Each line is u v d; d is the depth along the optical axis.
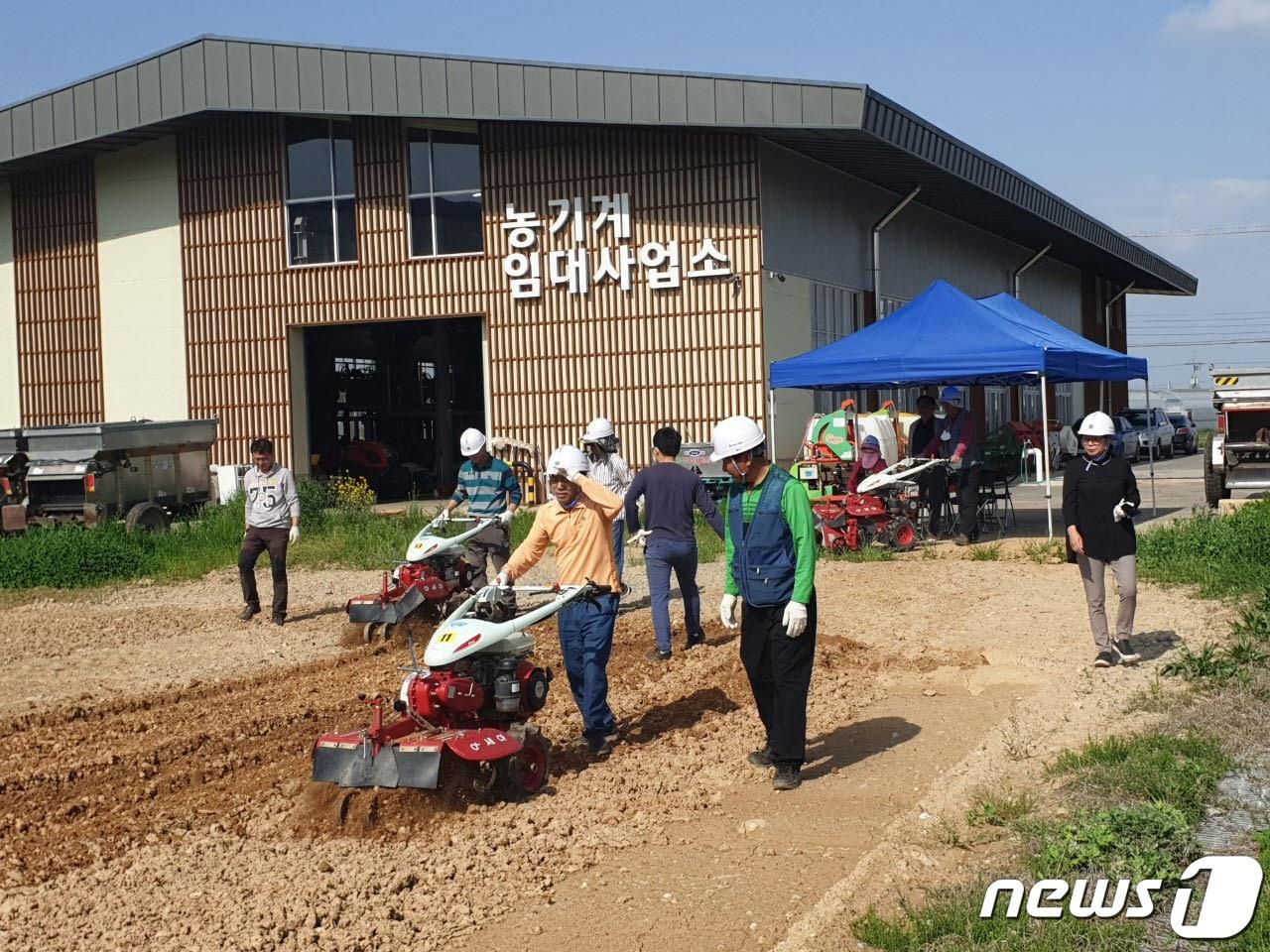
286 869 5.88
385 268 24.92
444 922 5.23
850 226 26.75
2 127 25.09
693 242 23.08
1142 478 31.42
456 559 12.07
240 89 23.16
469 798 6.70
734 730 8.09
